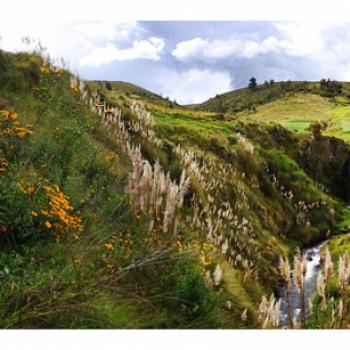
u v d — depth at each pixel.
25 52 12.74
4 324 3.78
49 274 4.28
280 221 21.05
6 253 4.71
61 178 6.55
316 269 15.08
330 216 24.55
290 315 5.86
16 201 5.00
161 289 5.89
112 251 6.00
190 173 14.05
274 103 57.00
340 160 32.66
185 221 10.31
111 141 11.94
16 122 6.26
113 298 5.13
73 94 11.45
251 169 22.62
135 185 8.16
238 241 14.09
